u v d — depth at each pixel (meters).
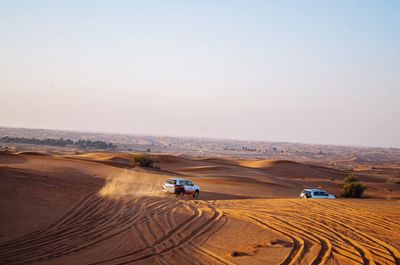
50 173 37.06
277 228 17.53
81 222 17.64
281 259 12.99
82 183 30.38
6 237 14.78
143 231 16.48
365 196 51.50
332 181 76.31
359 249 14.24
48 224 16.89
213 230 16.94
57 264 12.23
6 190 22.48
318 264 12.47
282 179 71.69
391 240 15.59
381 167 171.88
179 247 14.32
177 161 87.38
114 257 13.05
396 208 24.05
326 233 16.70
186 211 21.17
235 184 51.88
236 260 12.88
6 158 52.16
